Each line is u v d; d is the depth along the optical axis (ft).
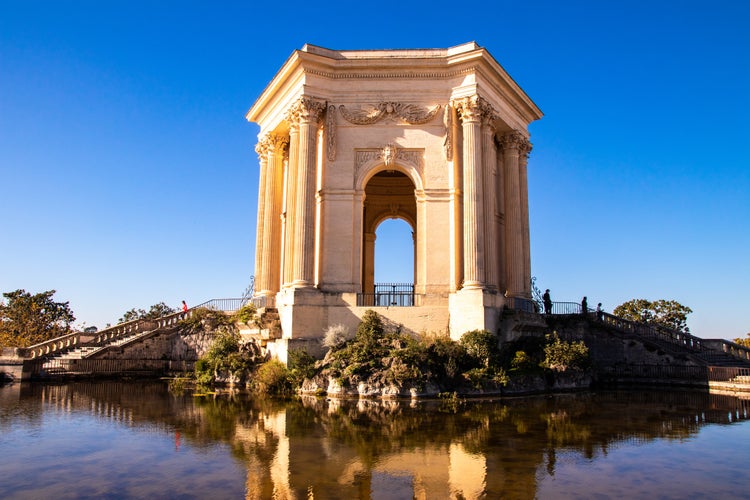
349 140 120.47
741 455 51.83
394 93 120.98
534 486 41.16
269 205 138.62
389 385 89.86
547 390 103.81
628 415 74.43
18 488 40.73
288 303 109.81
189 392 100.07
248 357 112.37
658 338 137.49
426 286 115.03
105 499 38.17
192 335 133.59
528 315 117.60
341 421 66.80
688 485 42.14
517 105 139.33
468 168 115.34
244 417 70.08
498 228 137.59
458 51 121.60
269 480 42.27
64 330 230.48
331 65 120.06
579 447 53.93
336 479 42.47
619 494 39.70
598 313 143.23
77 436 59.00
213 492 39.50
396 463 46.98
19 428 63.62
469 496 38.73
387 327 110.52
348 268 116.16
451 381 95.09
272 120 139.85
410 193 169.07
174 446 53.72
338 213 118.11
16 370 123.24
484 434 59.11
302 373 97.76
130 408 78.74
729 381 117.29
